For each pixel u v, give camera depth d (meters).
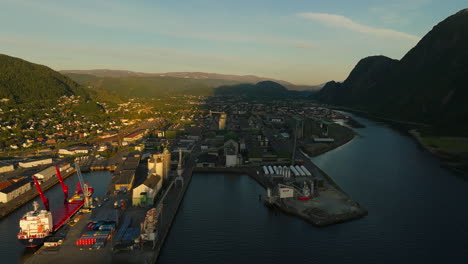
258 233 125.81
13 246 112.25
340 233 126.75
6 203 145.50
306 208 145.25
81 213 132.62
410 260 109.81
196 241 118.81
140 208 138.62
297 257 109.56
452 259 110.81
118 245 103.38
